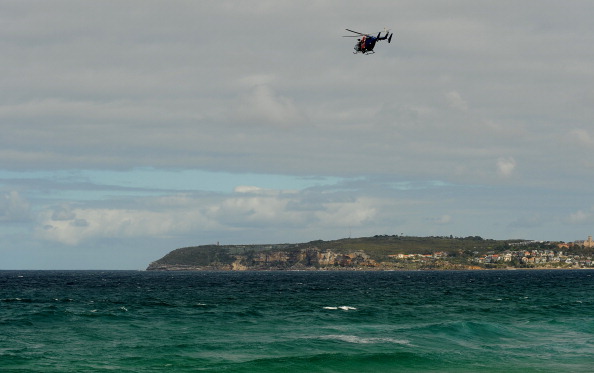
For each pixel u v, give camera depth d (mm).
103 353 38344
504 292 118938
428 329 49219
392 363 35969
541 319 61125
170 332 48969
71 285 165125
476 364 36156
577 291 122875
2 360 35812
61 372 32562
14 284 172875
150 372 32719
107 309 71562
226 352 38938
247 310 70062
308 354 38344
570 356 38969
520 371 34312
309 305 79188
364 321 58281
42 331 49062
